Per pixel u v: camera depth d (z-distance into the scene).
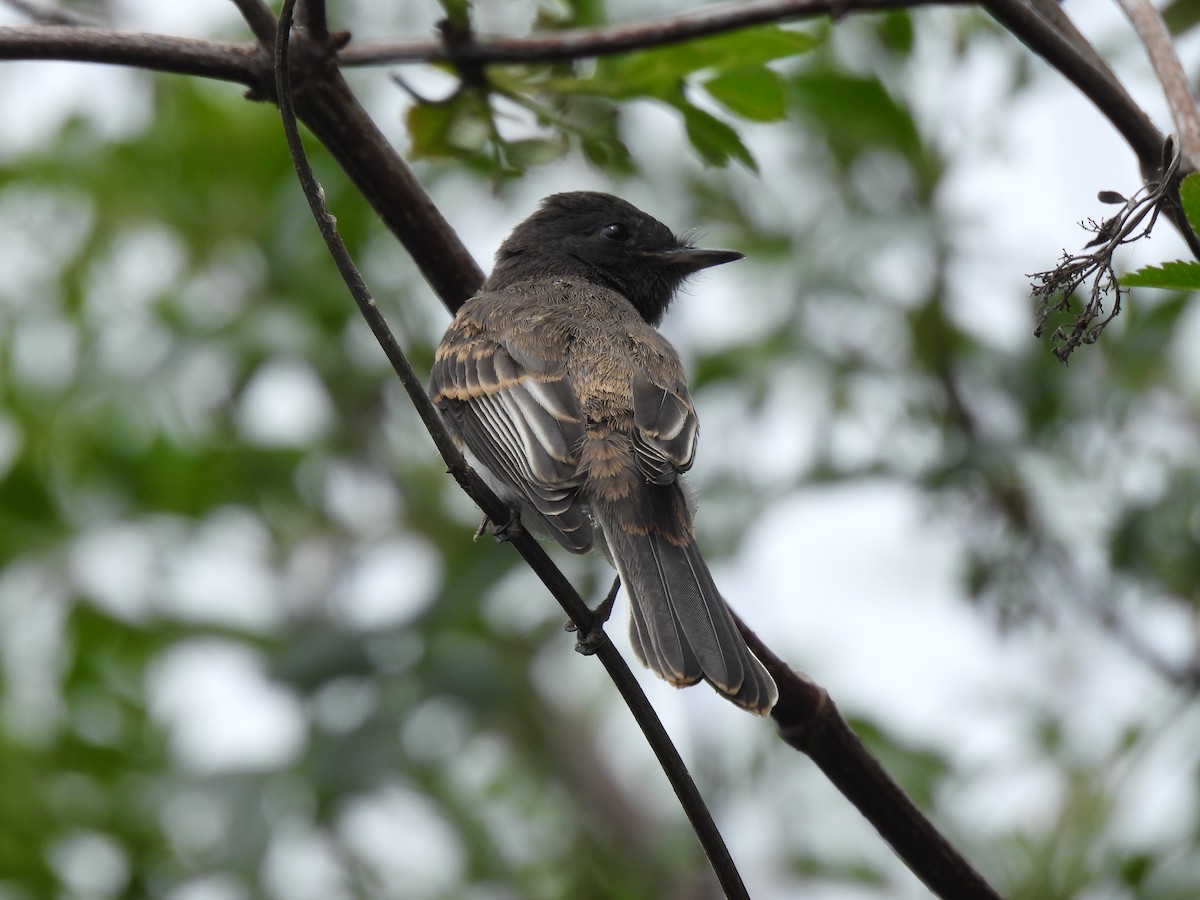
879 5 7.37
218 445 12.66
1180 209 5.90
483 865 11.91
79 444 12.55
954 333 11.09
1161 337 10.80
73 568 12.46
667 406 8.27
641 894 11.44
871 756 7.11
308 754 10.57
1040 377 10.78
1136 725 10.03
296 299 12.21
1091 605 10.42
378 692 10.60
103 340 12.28
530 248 10.33
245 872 10.71
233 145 12.47
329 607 12.36
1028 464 10.21
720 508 10.52
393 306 12.16
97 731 12.20
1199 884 9.43
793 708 7.06
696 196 11.97
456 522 12.43
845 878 11.19
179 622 12.16
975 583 10.48
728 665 7.02
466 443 8.65
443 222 7.68
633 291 10.24
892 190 11.40
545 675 12.62
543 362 8.53
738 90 8.08
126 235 12.59
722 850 5.92
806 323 11.24
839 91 10.80
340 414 12.62
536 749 12.34
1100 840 9.87
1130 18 7.21
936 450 10.81
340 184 11.93
